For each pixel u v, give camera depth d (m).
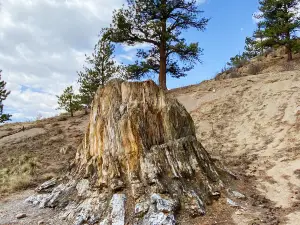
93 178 9.19
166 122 9.70
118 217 7.38
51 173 13.29
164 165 8.73
